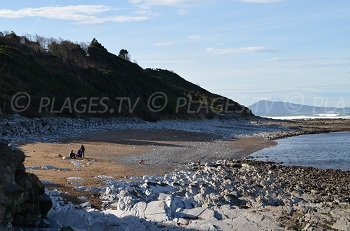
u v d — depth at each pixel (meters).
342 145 58.31
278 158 43.25
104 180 23.20
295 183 26.11
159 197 19.06
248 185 23.81
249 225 15.45
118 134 54.25
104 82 79.75
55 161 29.81
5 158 11.48
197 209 17.12
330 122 120.06
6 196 10.71
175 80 136.75
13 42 74.31
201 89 137.88
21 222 12.07
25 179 12.13
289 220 16.16
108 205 17.83
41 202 12.92
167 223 15.39
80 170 26.70
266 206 18.80
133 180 23.94
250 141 60.94
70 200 17.91
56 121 51.84
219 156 41.62
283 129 90.44
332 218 16.19
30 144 38.66
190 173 27.75
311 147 55.03
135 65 106.88
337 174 31.59
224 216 16.59
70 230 12.38
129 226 14.10
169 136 57.62
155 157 37.12
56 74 68.12
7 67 58.69
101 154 36.47
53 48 84.81
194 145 49.56
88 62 90.94
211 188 21.67
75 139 45.69
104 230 13.35
